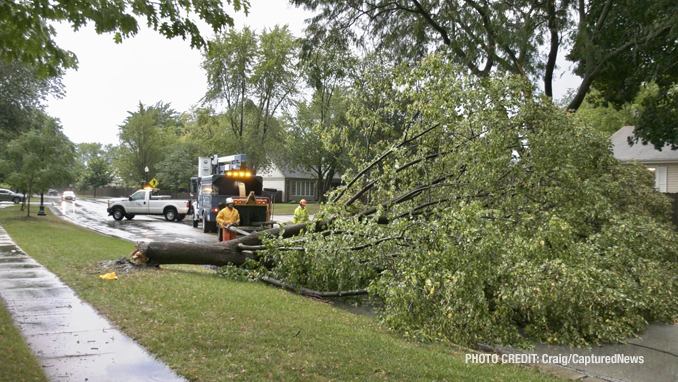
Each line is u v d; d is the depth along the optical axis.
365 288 8.51
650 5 15.74
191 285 8.33
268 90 42.38
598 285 7.20
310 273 9.30
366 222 8.86
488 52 17.45
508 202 8.12
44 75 5.91
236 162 21.19
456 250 6.78
